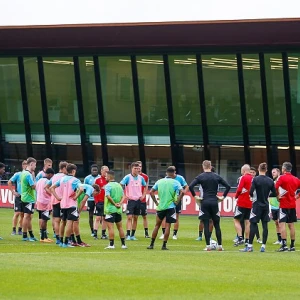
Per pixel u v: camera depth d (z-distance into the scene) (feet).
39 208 168.76
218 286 108.68
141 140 289.53
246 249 152.97
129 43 276.62
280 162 276.00
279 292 105.09
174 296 100.73
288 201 155.02
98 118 292.81
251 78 272.51
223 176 281.95
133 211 179.52
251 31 260.62
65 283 108.47
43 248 154.71
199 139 282.97
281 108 271.90
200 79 278.26
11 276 113.29
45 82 295.89
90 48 283.18
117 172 294.05
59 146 299.38
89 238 180.14
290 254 149.38
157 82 283.59
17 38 285.23
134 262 132.36
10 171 304.91
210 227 165.89
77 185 157.38
